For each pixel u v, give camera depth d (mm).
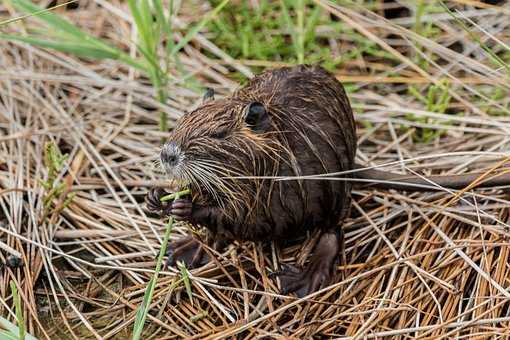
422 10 11953
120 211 10039
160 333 8586
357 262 9273
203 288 8836
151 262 9312
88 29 12672
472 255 9078
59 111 11375
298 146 8703
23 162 10617
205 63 12109
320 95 9102
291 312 8602
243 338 8383
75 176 10367
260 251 9242
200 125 8234
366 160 10547
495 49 11953
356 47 12305
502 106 10672
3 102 11531
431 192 9844
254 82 9211
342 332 8422
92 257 9578
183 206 8352
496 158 10281
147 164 10648
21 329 7285
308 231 9289
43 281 9281
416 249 9250
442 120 11039
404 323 8398
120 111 11531
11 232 9562
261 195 8484
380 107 11172
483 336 8016
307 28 11828
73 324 8766
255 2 12914
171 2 10672
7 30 12375
